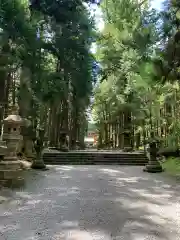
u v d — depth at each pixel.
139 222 3.47
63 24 9.73
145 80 5.40
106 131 26.55
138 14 10.88
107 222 3.45
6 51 8.17
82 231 3.10
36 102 12.29
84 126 28.69
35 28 8.87
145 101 12.17
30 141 11.73
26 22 8.29
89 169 9.69
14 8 7.66
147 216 3.75
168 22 5.83
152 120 13.47
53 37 10.63
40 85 10.70
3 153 6.21
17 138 6.45
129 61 8.57
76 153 12.41
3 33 7.63
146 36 6.38
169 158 11.20
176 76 5.40
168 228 3.25
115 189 5.77
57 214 3.79
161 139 11.10
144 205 4.38
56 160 11.90
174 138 10.97
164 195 5.18
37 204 4.36
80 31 11.11
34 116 11.82
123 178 7.48
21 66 9.40
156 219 3.61
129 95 15.02
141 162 11.96
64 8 7.99
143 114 13.62
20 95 10.65
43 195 5.05
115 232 3.08
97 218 3.62
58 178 7.27
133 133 18.67
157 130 14.84
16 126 6.55
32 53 9.54
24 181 6.38
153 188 5.93
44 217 3.64
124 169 9.87
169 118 11.66
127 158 12.24
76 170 9.27
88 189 5.71
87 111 27.89
